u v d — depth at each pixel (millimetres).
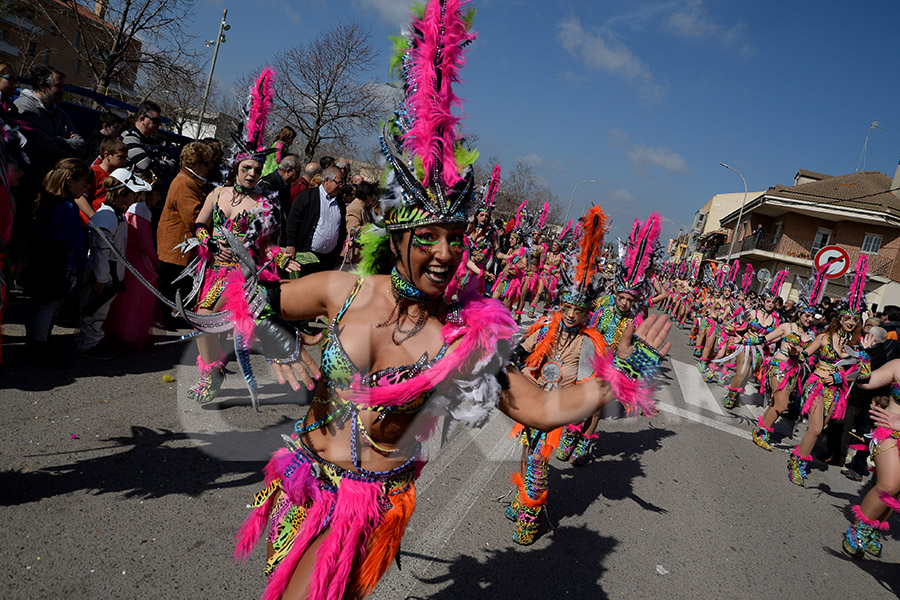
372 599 2939
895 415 4730
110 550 2898
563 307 4035
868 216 34469
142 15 23859
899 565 4781
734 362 11062
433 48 1890
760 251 38438
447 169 1823
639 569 3861
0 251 3234
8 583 2547
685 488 5500
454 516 4020
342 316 1927
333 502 1952
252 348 2828
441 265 1838
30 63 39156
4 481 3291
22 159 4352
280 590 1894
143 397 4758
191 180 5598
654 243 5047
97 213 5102
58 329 6250
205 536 3160
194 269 4258
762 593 3893
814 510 5676
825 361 6512
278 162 6609
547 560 3729
